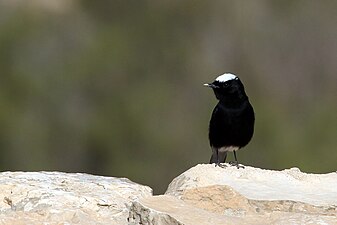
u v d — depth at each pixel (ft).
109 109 97.35
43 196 25.02
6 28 101.55
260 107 99.30
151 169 94.84
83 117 97.14
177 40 102.27
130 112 96.27
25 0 104.73
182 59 101.35
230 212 24.50
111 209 24.63
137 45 101.14
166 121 96.48
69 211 24.03
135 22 101.81
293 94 103.81
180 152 94.79
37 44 101.76
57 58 100.01
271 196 25.70
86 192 25.95
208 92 99.30
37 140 95.86
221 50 103.76
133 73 99.81
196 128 96.43
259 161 93.04
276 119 96.53
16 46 101.04
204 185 26.40
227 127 35.70
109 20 103.45
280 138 94.63
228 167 28.40
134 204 23.66
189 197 24.85
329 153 95.40
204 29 102.42
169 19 102.47
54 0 105.91
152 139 95.25
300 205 24.71
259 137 94.22
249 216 23.90
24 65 100.42
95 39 101.19
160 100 98.02
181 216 23.11
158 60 100.89
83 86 99.35
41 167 95.30
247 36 105.09
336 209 24.61
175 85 99.81
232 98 35.63
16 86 98.12
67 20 104.06
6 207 24.86
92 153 96.17
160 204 23.99
